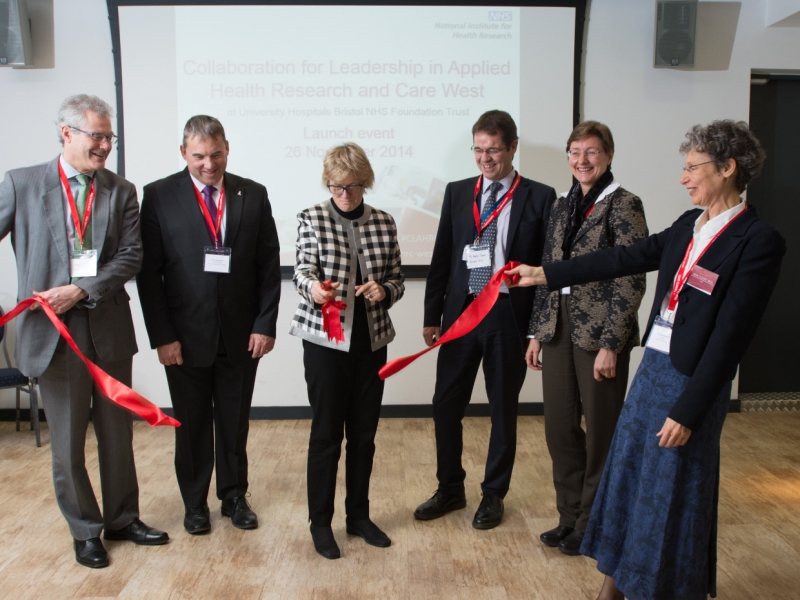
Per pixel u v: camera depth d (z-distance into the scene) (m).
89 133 2.20
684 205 4.11
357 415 2.46
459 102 3.99
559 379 2.47
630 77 4.03
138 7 3.87
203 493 2.62
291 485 3.10
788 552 2.47
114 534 2.54
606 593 1.94
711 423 1.74
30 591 2.18
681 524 1.75
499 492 2.69
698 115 4.07
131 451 2.51
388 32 3.94
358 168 2.29
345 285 2.35
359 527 2.54
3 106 3.93
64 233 2.25
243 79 3.95
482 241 2.63
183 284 2.50
